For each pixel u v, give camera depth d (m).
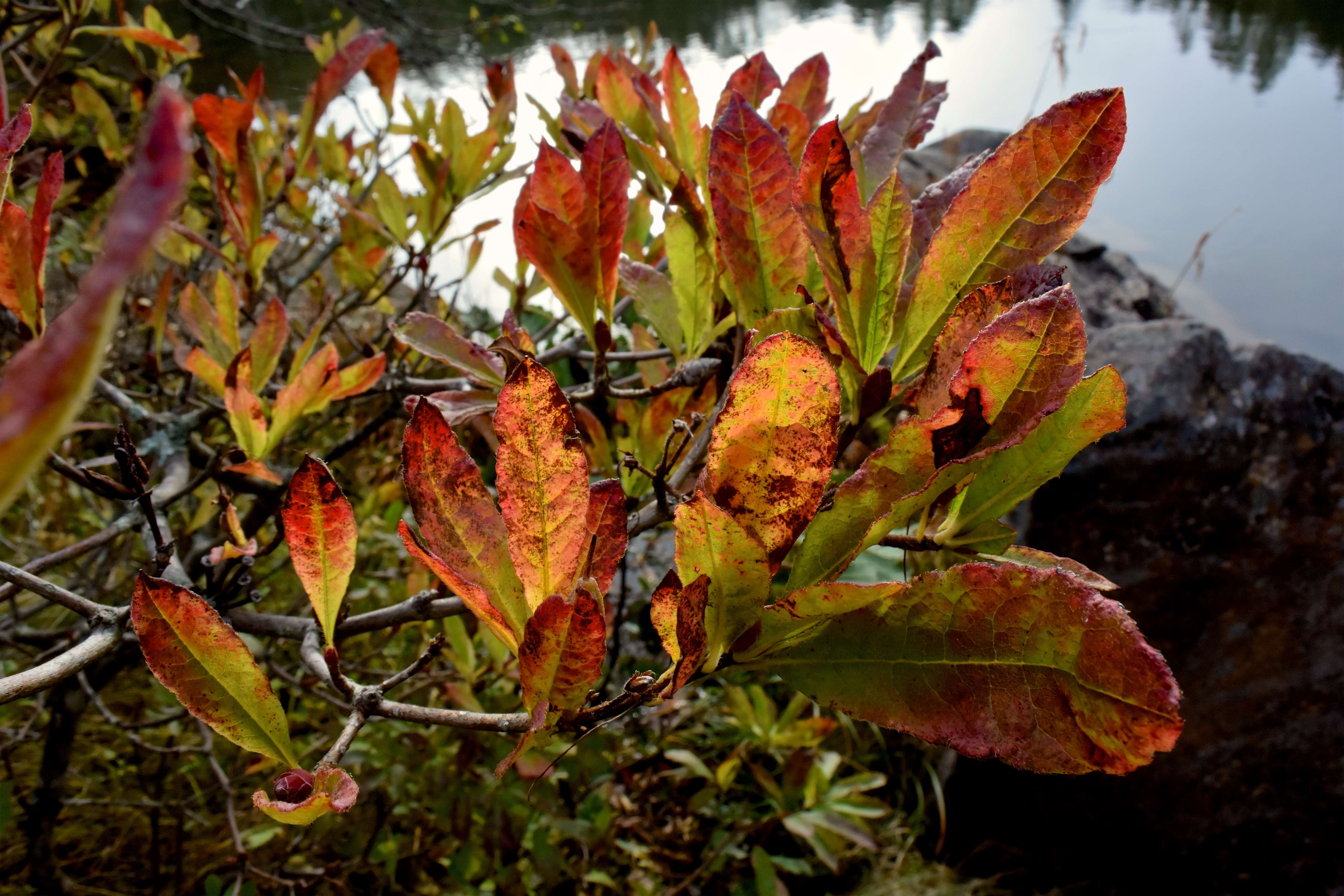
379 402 0.97
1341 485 0.82
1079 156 0.21
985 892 0.87
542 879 0.68
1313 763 0.85
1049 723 0.17
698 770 0.81
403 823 0.77
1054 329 0.18
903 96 0.31
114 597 0.82
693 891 0.84
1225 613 0.84
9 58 0.69
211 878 0.59
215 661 0.19
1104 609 0.16
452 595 0.32
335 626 0.21
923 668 0.18
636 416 0.40
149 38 0.47
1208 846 0.87
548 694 0.18
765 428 0.18
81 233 0.86
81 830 0.75
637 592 0.96
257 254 0.44
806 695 0.19
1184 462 0.80
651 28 0.66
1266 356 0.83
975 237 0.22
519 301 0.49
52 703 0.60
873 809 0.81
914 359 0.23
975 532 0.22
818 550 0.20
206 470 0.37
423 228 0.51
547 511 0.19
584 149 0.28
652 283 0.33
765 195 0.25
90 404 0.73
